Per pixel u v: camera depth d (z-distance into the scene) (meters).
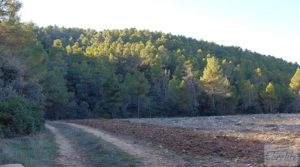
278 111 95.31
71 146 19.78
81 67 95.06
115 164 13.38
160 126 31.41
